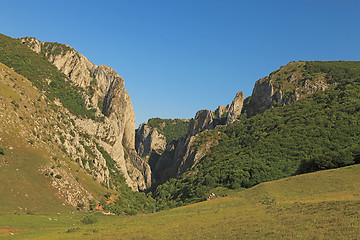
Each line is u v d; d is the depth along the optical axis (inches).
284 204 2223.2
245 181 4323.3
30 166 3678.6
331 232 1253.7
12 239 1873.8
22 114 4537.4
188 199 4879.4
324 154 3998.5
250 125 7470.5
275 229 1449.3
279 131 5787.4
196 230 1679.4
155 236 1628.9
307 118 5812.0
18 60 7076.8
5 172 3324.3
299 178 3078.2
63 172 4116.6
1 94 4429.1
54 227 2482.8
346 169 3036.4
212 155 6860.2
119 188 6240.2
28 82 5812.0
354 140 4453.7
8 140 3777.1
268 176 4242.1
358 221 1357.0
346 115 5270.7
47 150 4357.8
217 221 1903.3
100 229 2090.3
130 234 1748.3
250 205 2460.6
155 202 6284.5
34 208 3139.8
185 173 6958.7
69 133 5856.3
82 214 3555.6
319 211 1723.7
